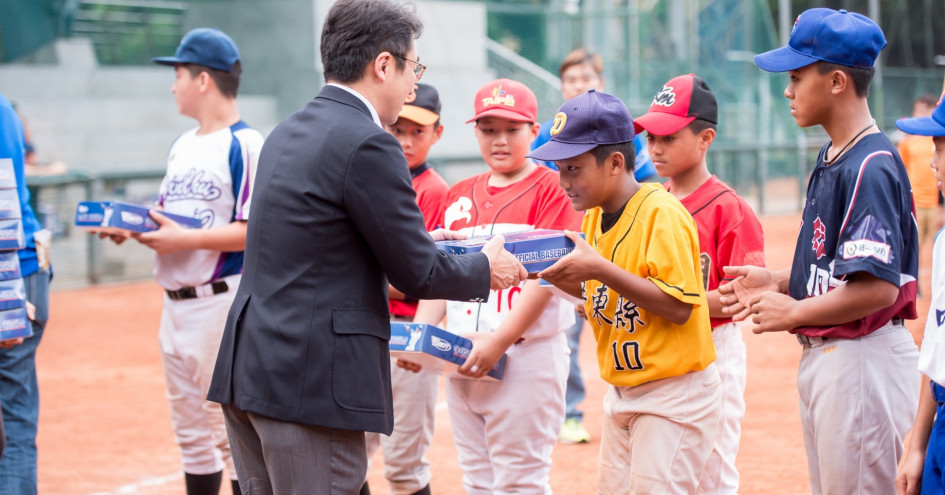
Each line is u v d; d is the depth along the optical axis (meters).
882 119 33.44
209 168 4.60
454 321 4.24
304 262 2.96
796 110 3.26
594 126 3.26
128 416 7.38
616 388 3.53
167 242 4.39
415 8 3.27
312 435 2.96
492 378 3.90
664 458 3.33
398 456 4.45
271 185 3.04
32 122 20.62
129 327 11.70
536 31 26.58
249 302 3.04
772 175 25.92
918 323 9.63
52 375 8.99
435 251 3.04
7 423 4.19
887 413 3.13
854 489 3.14
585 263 3.20
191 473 4.68
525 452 3.99
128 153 21.47
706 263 3.99
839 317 3.02
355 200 2.93
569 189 3.35
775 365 8.64
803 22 3.21
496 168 4.16
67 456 6.25
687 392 3.34
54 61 22.83
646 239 3.28
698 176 4.12
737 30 27.45
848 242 2.98
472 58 24.52
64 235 15.23
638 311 3.33
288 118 3.21
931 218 11.61
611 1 28.58
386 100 3.17
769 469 5.55
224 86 4.76
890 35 36.19
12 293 4.04
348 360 2.94
